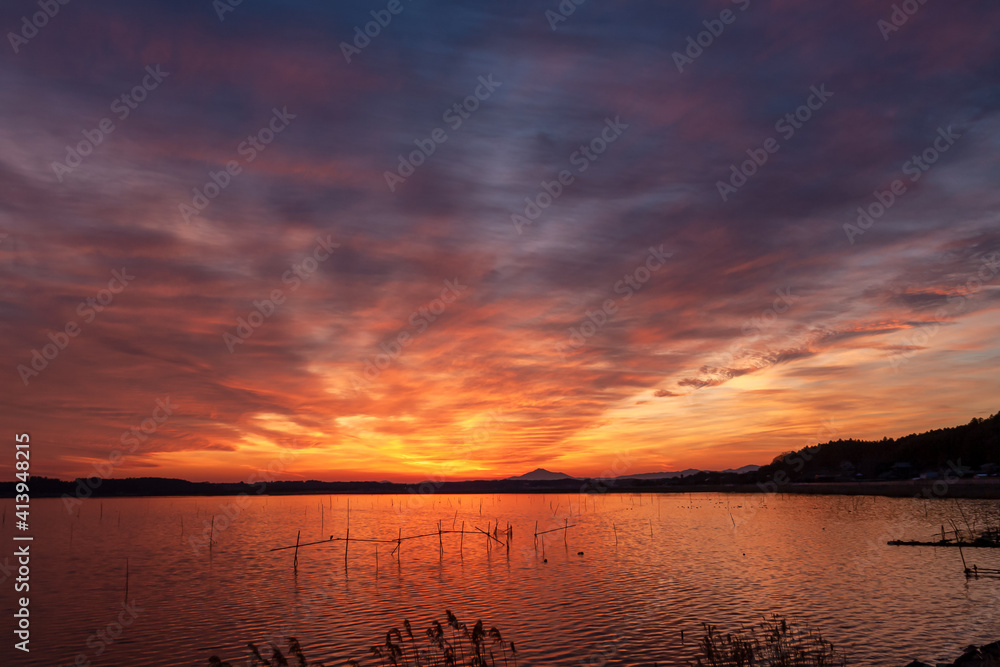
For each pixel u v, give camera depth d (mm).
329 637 31141
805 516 103000
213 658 23234
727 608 35438
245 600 41750
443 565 57281
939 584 40188
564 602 38531
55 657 29031
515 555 63312
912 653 25656
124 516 144000
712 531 83750
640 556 60031
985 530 69125
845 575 45094
